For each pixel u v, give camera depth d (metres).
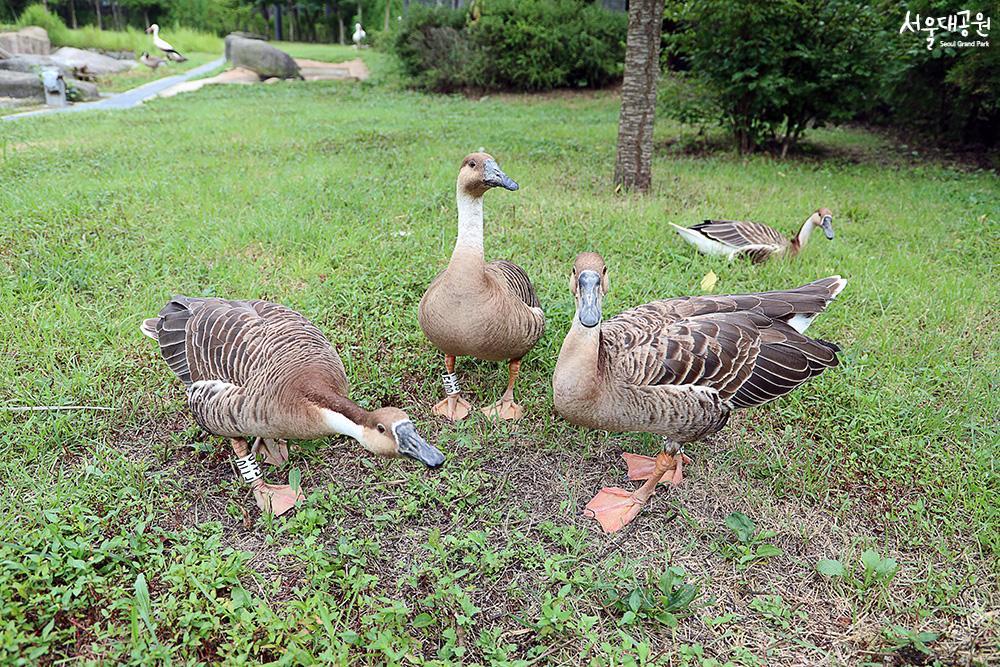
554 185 2.98
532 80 6.33
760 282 2.07
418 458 1.02
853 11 3.55
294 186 2.76
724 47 3.69
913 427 1.46
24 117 4.48
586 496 1.32
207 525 1.17
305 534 1.18
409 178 2.96
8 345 1.62
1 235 2.11
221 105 5.36
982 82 3.52
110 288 1.91
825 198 2.95
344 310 1.83
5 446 1.33
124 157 3.25
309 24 14.68
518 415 1.50
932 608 1.08
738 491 1.33
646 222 2.48
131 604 0.99
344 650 0.94
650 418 1.19
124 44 10.55
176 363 1.28
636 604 1.04
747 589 1.12
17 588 0.99
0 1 12.24
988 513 1.24
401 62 6.85
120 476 1.27
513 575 1.13
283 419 1.14
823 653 1.02
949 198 3.02
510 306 1.41
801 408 1.52
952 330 1.84
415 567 1.13
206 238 2.21
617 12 7.21
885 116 4.77
